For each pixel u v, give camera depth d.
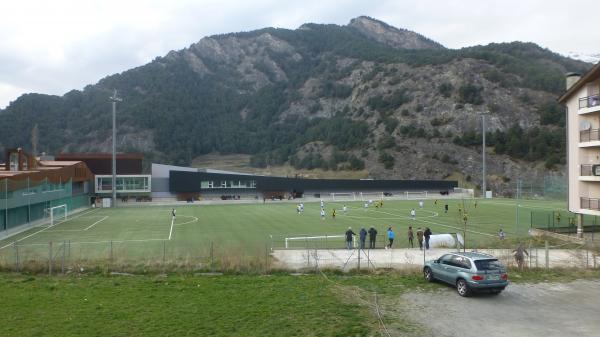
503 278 23.58
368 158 170.00
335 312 20.44
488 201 100.56
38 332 18.05
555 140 149.12
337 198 111.94
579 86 46.72
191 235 50.19
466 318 20.25
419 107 186.50
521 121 167.75
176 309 20.81
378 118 194.38
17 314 20.09
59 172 73.75
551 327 19.25
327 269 29.08
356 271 28.95
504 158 149.25
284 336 17.66
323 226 58.09
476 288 23.05
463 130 167.75
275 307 21.06
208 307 21.09
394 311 21.03
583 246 39.91
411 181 120.12
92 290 23.92
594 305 22.34
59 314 20.12
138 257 34.62
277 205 94.44
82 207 90.75
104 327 18.61
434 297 23.36
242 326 18.72
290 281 26.11
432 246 40.41
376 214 73.56
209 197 109.25
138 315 20.00
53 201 70.50
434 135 168.25
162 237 48.69
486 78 190.12
